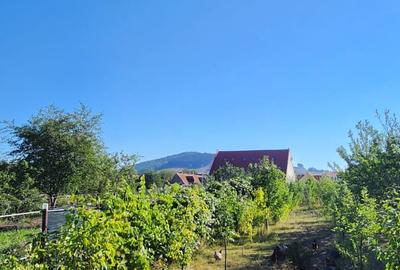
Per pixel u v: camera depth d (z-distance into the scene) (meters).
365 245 9.62
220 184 17.23
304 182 37.66
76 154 27.69
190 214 8.71
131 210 6.98
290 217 26.48
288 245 14.02
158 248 7.68
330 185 19.78
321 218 25.14
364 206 9.13
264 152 67.94
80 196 5.92
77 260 5.04
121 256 5.96
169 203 8.22
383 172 10.64
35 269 4.62
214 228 12.96
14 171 25.70
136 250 6.49
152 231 7.21
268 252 14.57
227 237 12.80
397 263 5.70
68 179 27.17
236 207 15.69
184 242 8.51
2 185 21.83
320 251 13.93
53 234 5.33
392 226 5.65
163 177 58.41
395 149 10.66
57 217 9.05
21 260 4.86
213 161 69.56
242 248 15.59
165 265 10.70
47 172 26.88
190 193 10.46
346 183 12.59
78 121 28.50
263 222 19.03
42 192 26.86
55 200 27.31
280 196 21.61
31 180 23.48
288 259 12.71
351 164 12.42
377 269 9.79
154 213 7.52
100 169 28.72
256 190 20.30
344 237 13.23
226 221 12.88
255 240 17.20
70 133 28.16
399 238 5.54
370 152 11.81
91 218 5.41
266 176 21.72
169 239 7.87
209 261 13.27
